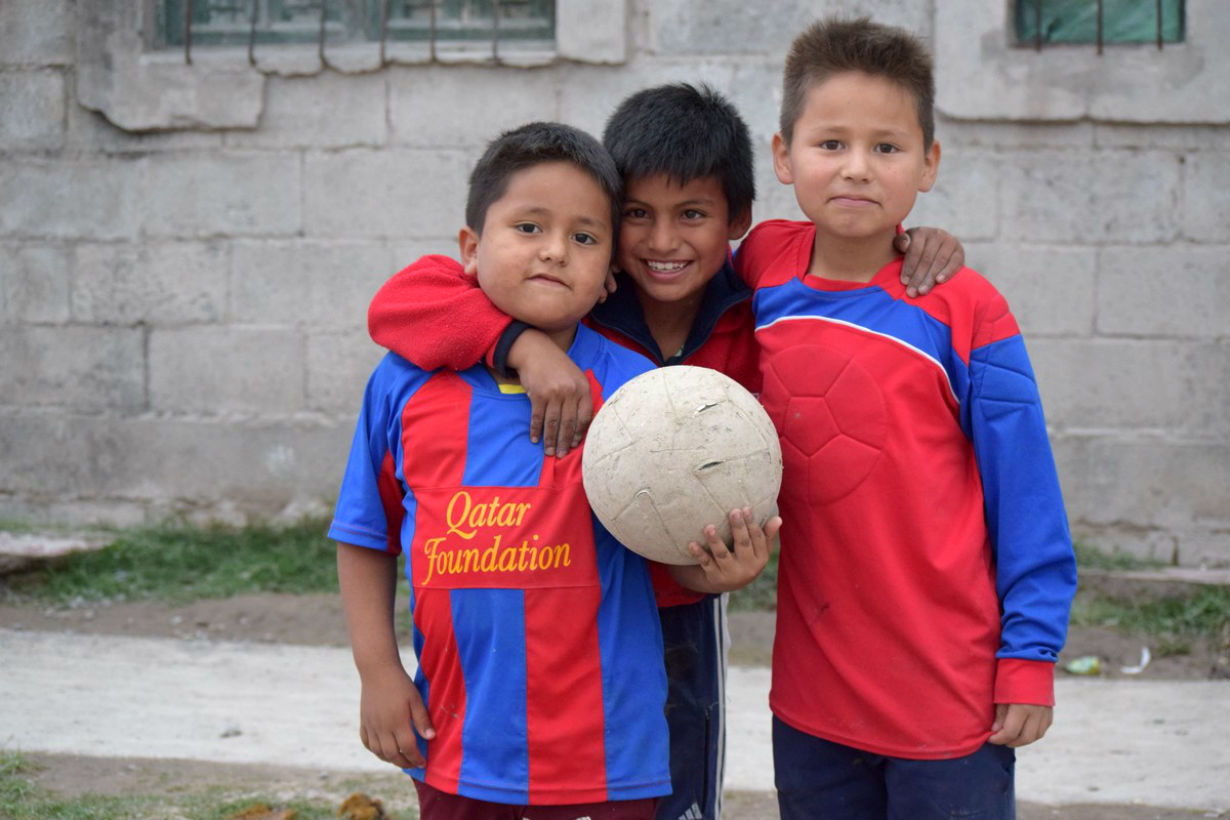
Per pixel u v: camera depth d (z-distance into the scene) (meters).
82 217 7.18
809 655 2.62
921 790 2.52
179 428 7.18
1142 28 6.54
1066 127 6.57
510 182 2.49
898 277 2.58
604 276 2.54
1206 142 6.50
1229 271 6.54
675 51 6.77
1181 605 5.97
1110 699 5.09
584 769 2.38
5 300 7.25
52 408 7.27
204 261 7.12
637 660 2.43
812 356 2.57
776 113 6.72
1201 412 6.59
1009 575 2.53
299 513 7.12
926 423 2.53
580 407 2.43
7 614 6.07
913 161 2.53
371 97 6.96
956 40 6.54
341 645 5.77
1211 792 4.12
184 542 6.86
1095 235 6.60
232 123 7.02
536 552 2.39
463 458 2.47
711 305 2.83
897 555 2.51
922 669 2.50
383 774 4.25
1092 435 6.64
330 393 7.11
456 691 2.43
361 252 7.04
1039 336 6.67
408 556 2.49
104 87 7.06
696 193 2.72
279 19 7.07
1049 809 4.00
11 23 7.11
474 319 2.50
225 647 5.71
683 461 2.26
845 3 6.63
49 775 4.15
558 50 6.77
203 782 4.12
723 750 2.92
